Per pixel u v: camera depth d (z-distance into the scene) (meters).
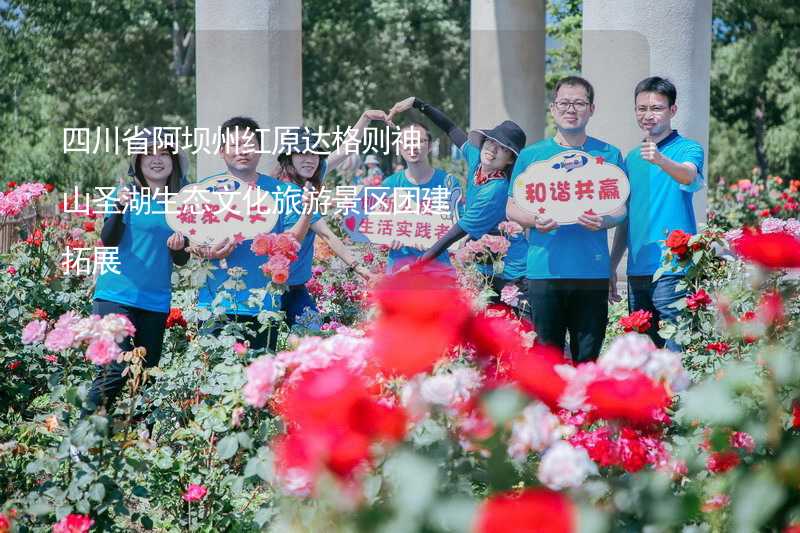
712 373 6.76
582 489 4.05
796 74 45.69
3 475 6.72
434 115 9.67
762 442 4.07
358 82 48.44
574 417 4.85
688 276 7.94
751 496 3.66
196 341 7.93
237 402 5.96
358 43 48.72
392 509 3.78
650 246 8.45
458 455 4.11
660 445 4.36
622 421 4.39
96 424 5.51
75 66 46.44
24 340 5.91
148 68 47.47
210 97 13.95
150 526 6.09
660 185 8.43
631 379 3.81
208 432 6.19
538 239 8.30
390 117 9.77
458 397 3.96
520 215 8.27
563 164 8.13
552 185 8.12
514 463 4.23
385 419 3.69
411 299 3.66
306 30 48.88
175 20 47.59
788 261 4.34
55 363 9.44
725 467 4.17
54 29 46.78
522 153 8.39
